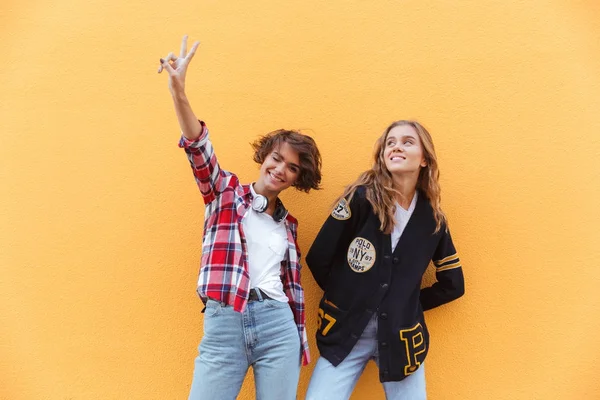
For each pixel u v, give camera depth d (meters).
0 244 2.02
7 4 2.06
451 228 2.05
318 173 1.77
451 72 2.07
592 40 2.05
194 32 2.08
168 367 2.02
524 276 2.04
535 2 2.07
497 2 2.08
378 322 1.68
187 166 2.05
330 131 2.06
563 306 2.03
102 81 2.06
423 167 1.81
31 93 2.05
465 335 2.04
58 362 2.01
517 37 2.07
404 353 1.68
